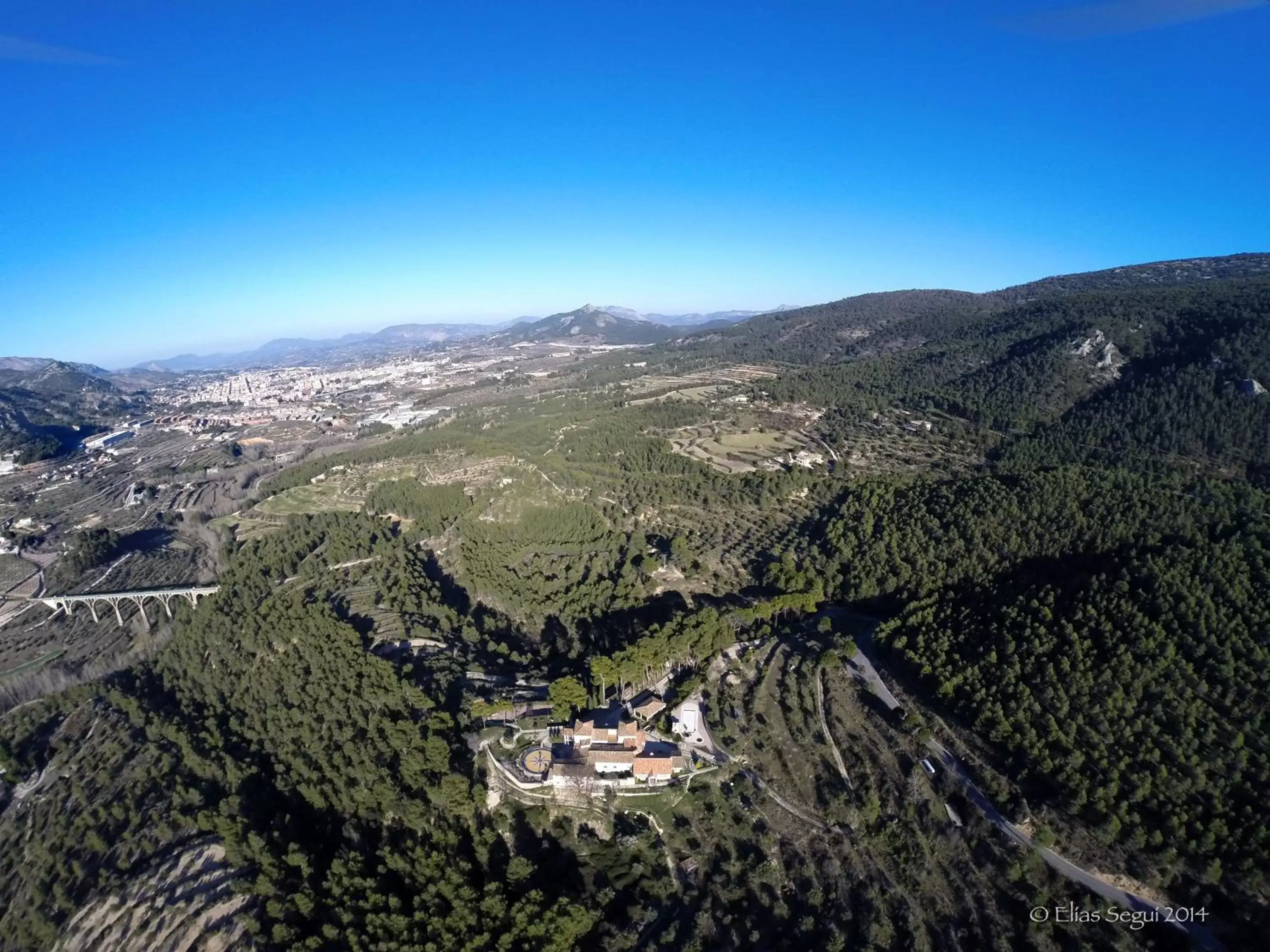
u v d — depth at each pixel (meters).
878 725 99.06
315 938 78.25
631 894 85.00
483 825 94.50
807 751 96.94
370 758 103.12
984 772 87.56
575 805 94.31
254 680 130.00
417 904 82.06
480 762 101.31
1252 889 69.44
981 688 98.25
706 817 90.88
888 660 113.94
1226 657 92.12
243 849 91.75
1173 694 89.81
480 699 112.69
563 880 87.75
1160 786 80.00
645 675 114.69
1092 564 122.31
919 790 87.94
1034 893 74.62
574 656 130.62
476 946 76.00
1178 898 72.00
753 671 114.38
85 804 106.94
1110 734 87.12
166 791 106.69
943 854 81.50
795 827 88.19
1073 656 98.88
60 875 95.38
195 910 87.00
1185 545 118.25
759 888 82.94
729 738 100.00
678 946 77.75
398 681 118.69
